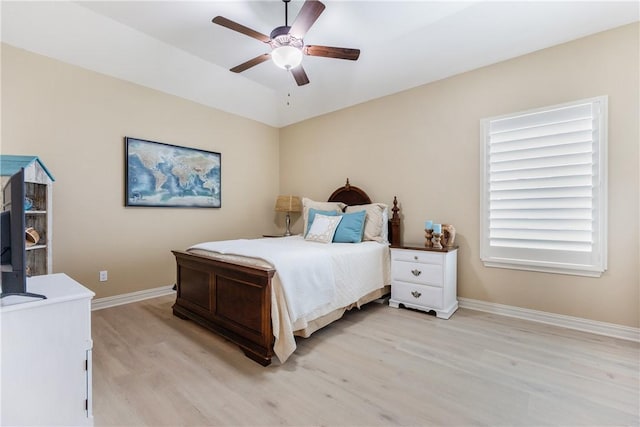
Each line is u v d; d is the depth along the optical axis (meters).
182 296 2.80
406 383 1.72
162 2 2.46
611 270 2.36
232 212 4.31
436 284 2.82
